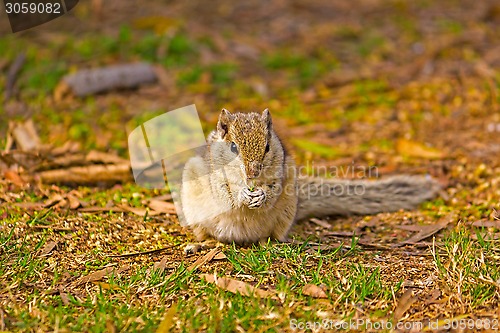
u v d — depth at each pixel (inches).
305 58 693.9
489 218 398.9
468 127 558.3
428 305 306.3
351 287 310.7
